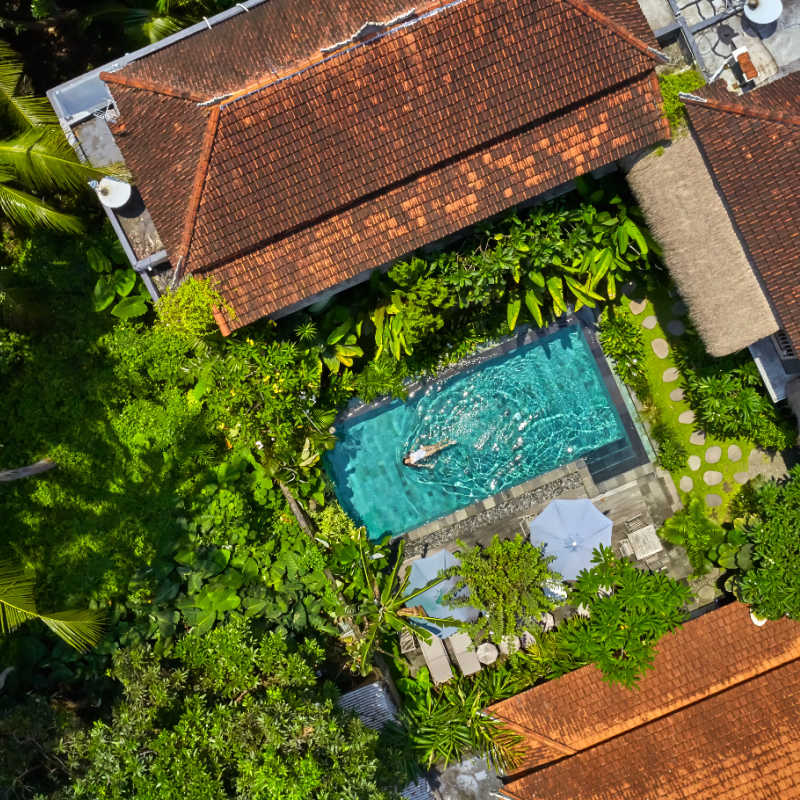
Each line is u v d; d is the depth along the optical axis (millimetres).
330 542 18094
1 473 16719
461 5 13547
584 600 17766
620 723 17047
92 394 18375
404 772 16406
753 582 16781
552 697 17266
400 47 13781
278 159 14305
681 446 18766
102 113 15938
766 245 14961
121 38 18328
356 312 17672
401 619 17625
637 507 18938
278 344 16766
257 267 15180
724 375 17906
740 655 17062
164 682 15094
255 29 14758
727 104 14773
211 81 14305
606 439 19047
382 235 15164
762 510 17641
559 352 18953
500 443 19172
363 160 14492
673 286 18203
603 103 14820
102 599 18016
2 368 17828
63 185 15117
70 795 14086
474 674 18391
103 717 16875
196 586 17797
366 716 17297
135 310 18000
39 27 17406
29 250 18297
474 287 16531
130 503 18375
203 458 18234
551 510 17766
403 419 19141
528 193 15141
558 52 14094
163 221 15062
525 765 17219
